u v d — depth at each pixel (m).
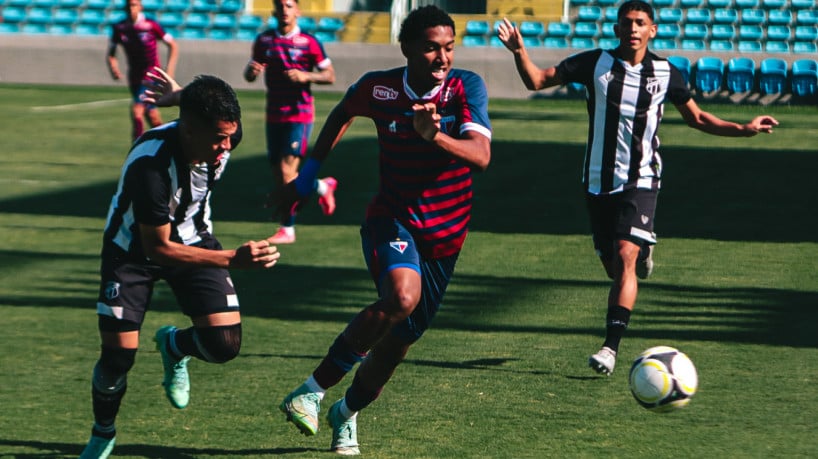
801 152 31.61
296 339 11.98
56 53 53.22
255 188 24.28
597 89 10.99
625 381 10.36
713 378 10.38
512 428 8.87
